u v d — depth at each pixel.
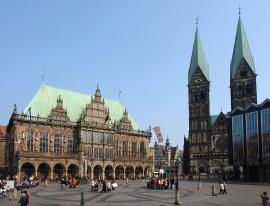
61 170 115.81
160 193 62.94
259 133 107.38
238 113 116.12
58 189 74.62
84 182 100.94
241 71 166.12
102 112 135.12
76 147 123.12
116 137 138.88
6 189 62.09
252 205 42.97
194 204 44.78
